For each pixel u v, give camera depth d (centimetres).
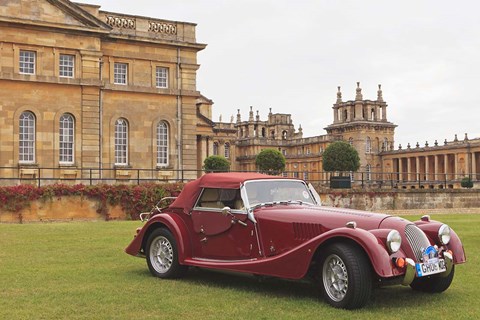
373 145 12719
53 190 2673
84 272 1118
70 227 2111
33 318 768
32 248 1470
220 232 1004
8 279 1037
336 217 898
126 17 3866
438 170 11350
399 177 12338
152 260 1090
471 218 2869
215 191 1035
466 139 10725
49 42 3528
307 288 977
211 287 980
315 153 12638
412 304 862
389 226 869
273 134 14438
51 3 3522
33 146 3488
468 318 776
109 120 3772
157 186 2942
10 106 3416
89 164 3622
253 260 953
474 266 1209
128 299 880
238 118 14938
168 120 3981
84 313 795
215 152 11456
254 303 858
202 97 8188
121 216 2838
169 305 842
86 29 3606
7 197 2575
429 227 930
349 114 13025
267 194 1013
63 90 3569
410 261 822
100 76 3725
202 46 4078
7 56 3412
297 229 912
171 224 1052
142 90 3869
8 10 3409
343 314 793
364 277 808
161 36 3972
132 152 3847
